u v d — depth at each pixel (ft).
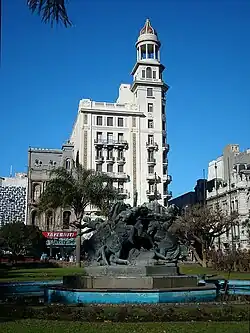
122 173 294.66
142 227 72.74
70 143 336.29
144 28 328.49
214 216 202.28
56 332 36.73
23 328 38.47
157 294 55.11
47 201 183.42
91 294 56.39
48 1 49.80
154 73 316.19
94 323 40.91
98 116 301.63
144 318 42.70
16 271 138.72
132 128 304.50
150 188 299.38
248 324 39.55
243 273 128.47
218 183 318.24
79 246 177.99
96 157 294.87
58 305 50.67
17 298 65.77
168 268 65.41
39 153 337.31
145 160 302.25
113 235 71.67
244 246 258.57
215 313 43.73
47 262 196.85
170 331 36.37
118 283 59.36
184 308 46.50
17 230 263.08
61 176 182.50
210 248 207.62
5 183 384.47
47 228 305.12
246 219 252.83
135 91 318.04
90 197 180.45
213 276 84.23
